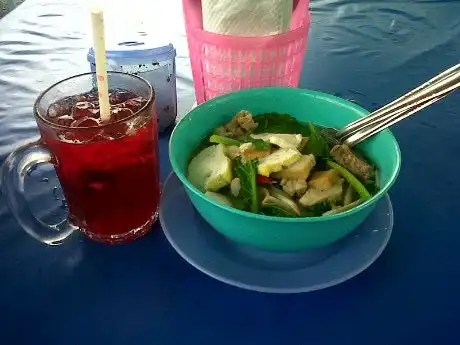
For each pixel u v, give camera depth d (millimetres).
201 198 530
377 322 522
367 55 1051
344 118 694
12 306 537
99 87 529
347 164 642
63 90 605
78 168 543
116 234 602
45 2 1277
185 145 655
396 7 1237
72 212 599
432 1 1260
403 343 501
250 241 545
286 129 706
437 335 509
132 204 586
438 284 564
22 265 583
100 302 542
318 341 504
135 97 608
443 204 675
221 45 741
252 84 794
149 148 579
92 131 516
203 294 552
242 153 630
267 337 508
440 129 824
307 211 598
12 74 975
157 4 1236
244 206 591
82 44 1088
